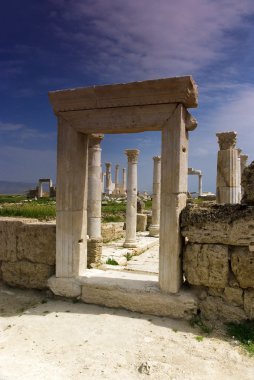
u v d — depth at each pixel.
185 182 5.89
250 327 4.91
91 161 10.13
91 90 5.88
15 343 4.52
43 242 6.57
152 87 5.51
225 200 11.73
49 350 4.33
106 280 6.08
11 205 26.92
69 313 5.55
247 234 5.11
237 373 3.85
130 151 14.87
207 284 5.37
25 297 6.43
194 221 5.46
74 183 6.24
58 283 6.19
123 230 18.83
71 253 6.23
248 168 5.37
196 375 3.79
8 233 6.86
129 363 4.04
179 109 5.49
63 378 3.70
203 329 4.99
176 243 5.49
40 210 21.02
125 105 5.80
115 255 12.17
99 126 6.03
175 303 5.34
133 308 5.61
